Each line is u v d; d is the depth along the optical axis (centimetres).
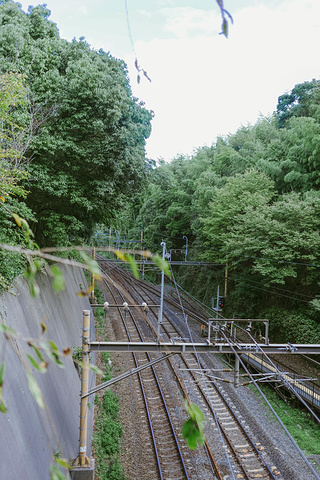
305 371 2111
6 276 1074
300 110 3481
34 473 797
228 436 1502
